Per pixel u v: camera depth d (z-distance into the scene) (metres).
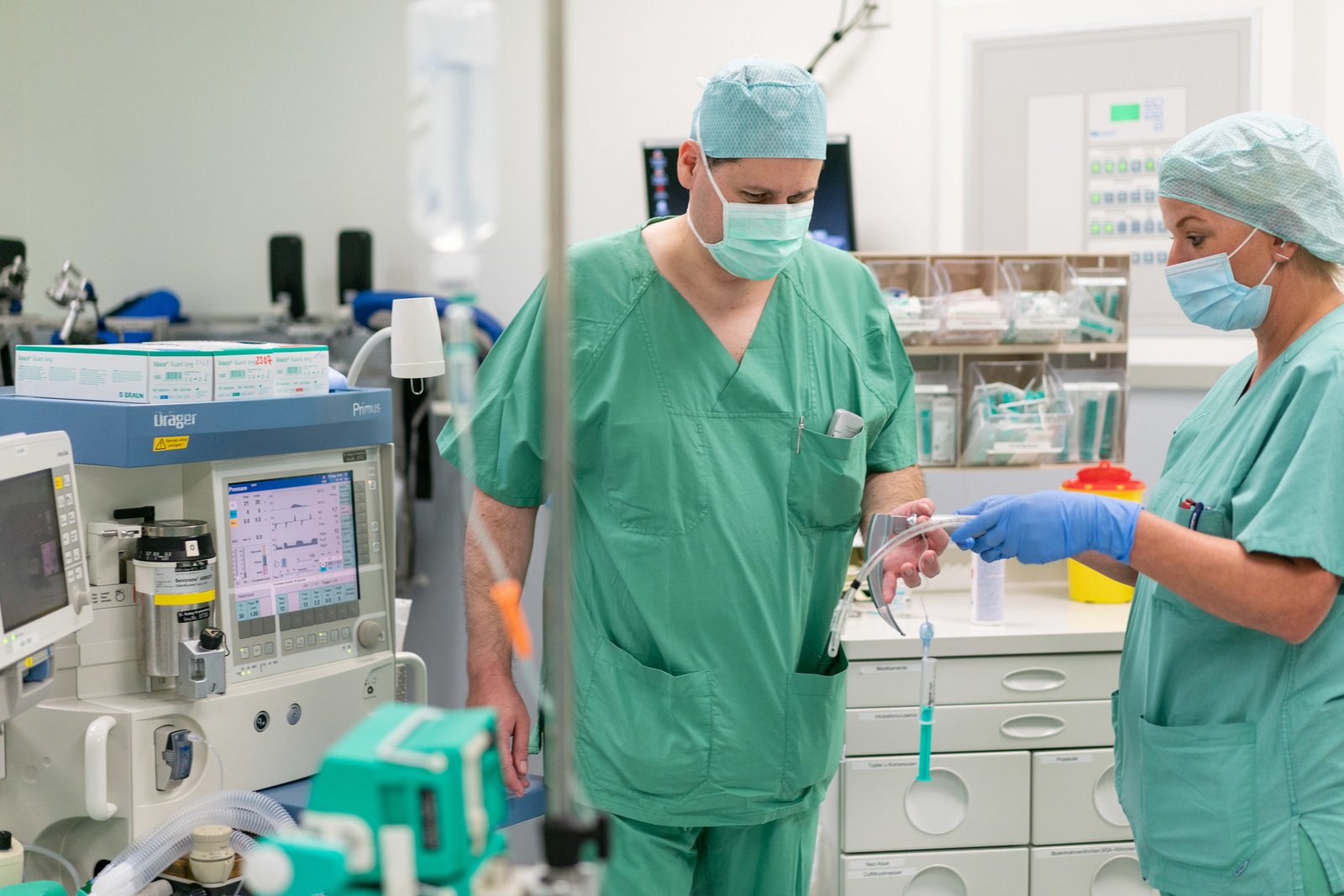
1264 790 1.52
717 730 1.64
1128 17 3.28
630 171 3.68
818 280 1.79
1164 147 3.29
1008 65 3.37
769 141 1.55
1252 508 1.49
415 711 0.85
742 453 1.69
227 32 3.97
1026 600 2.87
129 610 1.67
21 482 1.41
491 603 1.73
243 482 1.71
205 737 1.63
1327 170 1.53
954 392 2.95
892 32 3.45
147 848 1.44
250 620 1.71
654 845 1.66
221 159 4.02
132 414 1.57
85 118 4.07
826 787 1.78
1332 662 1.49
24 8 4.05
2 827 1.66
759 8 3.57
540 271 3.79
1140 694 1.68
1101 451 2.96
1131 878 2.58
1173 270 1.63
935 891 2.56
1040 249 3.40
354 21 3.91
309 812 0.79
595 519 1.70
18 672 1.44
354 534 1.85
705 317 1.72
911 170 3.47
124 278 4.11
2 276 3.33
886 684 2.51
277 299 3.73
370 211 3.97
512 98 3.76
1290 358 1.56
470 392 0.81
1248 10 3.20
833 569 1.76
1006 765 2.54
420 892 0.78
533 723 1.81
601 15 3.64
